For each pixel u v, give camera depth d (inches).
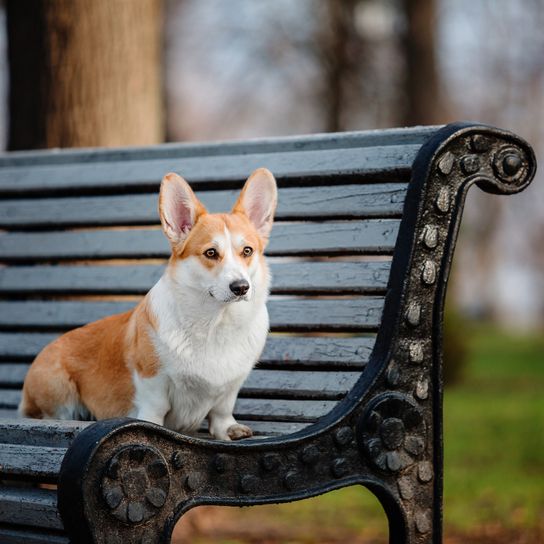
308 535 358.9
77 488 159.0
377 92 1139.3
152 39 378.9
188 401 219.3
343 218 239.6
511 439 528.4
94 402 234.4
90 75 366.0
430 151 206.5
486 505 387.5
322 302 235.9
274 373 238.1
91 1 364.8
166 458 169.3
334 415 196.1
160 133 389.4
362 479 196.5
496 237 1817.2
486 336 1540.4
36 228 290.7
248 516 394.6
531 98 1326.3
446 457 484.7
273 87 1254.3
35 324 282.4
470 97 1346.0
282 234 246.2
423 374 205.6
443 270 207.6
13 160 299.0
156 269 269.6
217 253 213.5
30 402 246.1
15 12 376.8
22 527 191.3
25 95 375.6
